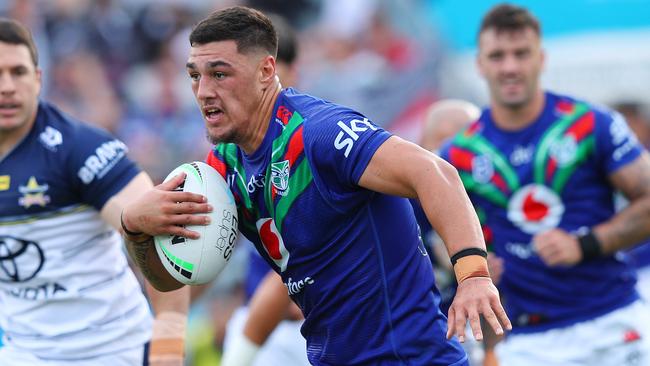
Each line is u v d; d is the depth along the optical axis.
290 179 14.32
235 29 14.23
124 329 19.25
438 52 47.97
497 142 23.88
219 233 14.93
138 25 46.88
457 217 13.15
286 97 14.66
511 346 23.73
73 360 18.94
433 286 15.02
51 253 18.59
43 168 18.27
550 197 23.41
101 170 18.30
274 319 21.94
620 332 23.20
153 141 44.72
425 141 25.59
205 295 32.88
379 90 47.88
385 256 14.45
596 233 22.52
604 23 46.12
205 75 14.29
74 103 44.84
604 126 23.17
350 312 14.61
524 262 23.53
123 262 19.64
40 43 45.62
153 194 14.79
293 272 14.96
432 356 14.57
